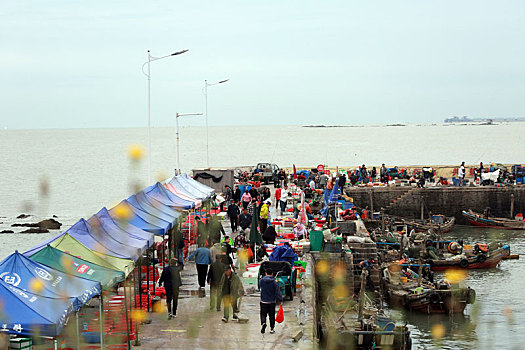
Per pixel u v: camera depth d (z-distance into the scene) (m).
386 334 21.11
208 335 17.77
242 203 40.28
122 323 17.77
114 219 20.69
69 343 16.12
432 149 170.38
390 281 31.12
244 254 27.02
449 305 29.11
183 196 30.19
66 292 13.61
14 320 12.33
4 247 45.16
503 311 30.61
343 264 29.08
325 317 22.98
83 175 103.94
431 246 39.41
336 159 134.88
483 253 39.44
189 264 27.50
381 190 60.38
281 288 21.41
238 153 161.50
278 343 17.14
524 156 136.12
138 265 19.89
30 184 91.50
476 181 65.31
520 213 58.06
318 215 39.88
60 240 16.38
